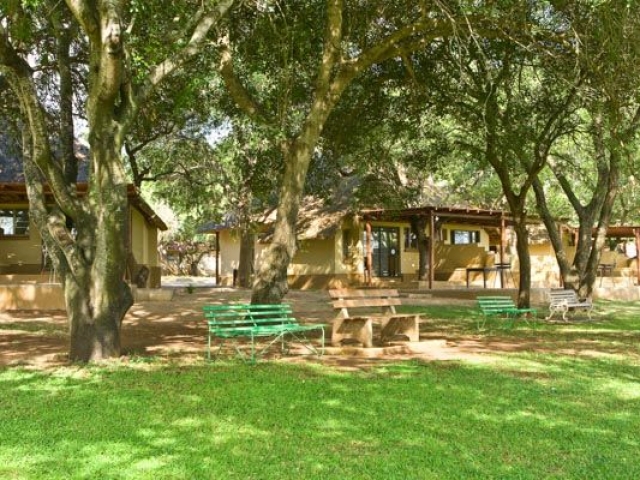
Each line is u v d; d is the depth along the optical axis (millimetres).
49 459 4914
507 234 34688
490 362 9578
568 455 5164
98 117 9016
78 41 13367
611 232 31328
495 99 14570
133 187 18906
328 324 14445
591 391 7531
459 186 36094
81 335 9367
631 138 13789
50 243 9562
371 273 28094
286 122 13297
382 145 19781
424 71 14914
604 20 10469
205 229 36562
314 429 5797
